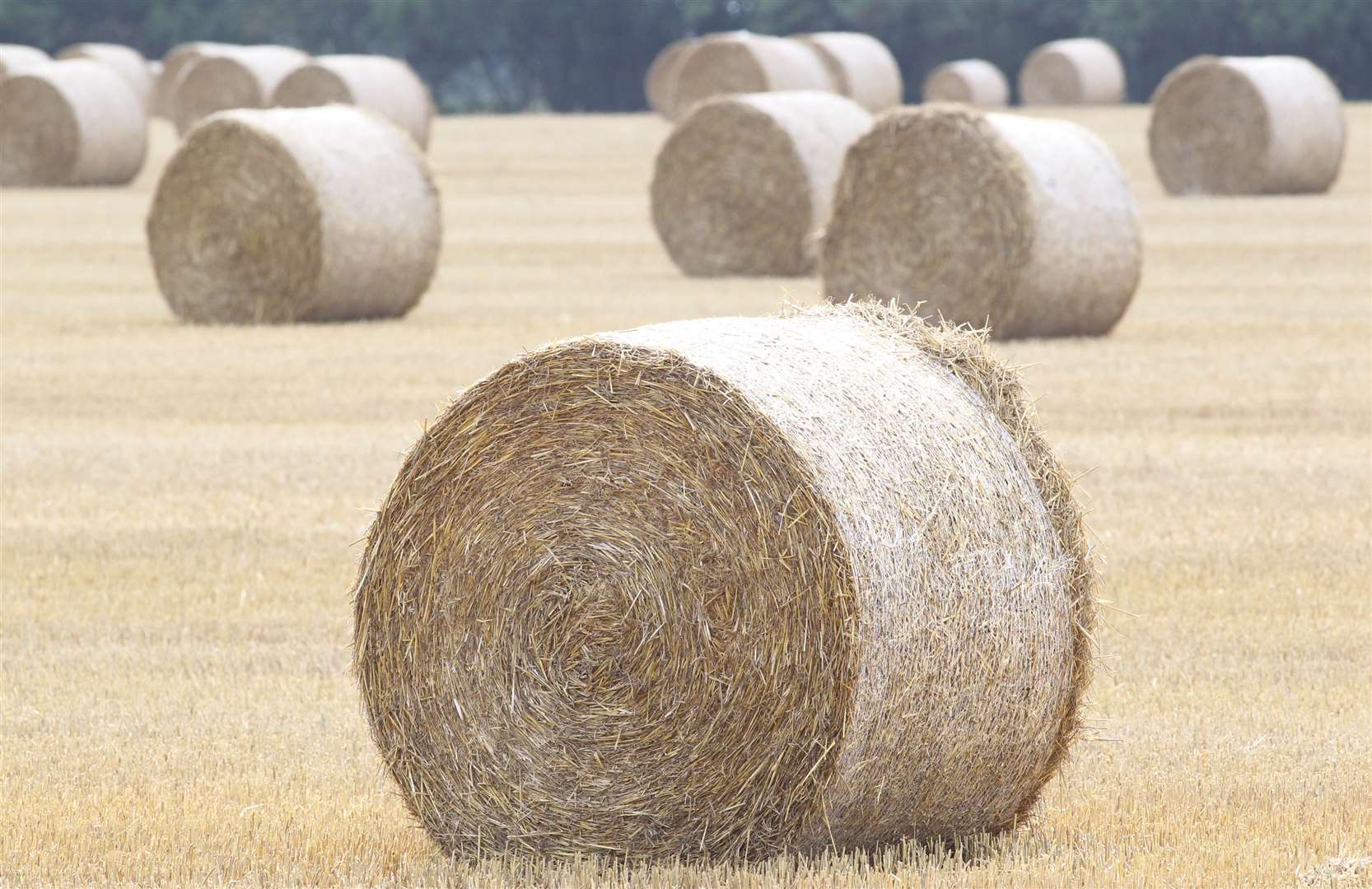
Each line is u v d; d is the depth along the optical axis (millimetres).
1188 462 33312
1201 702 20844
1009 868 15797
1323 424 36500
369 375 41969
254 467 33312
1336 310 51219
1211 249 65062
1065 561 17125
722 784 15836
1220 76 84500
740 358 16422
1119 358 43844
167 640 23672
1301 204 80312
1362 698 20969
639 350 16188
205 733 20000
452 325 49750
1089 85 154750
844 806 15742
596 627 16141
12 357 45156
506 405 16578
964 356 17703
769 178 62906
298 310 50688
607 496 16172
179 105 125625
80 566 27156
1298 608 24719
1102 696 21141
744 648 15711
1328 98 84562
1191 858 15844
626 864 15844
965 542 16188
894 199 48562
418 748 16797
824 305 18469
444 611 16625
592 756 16172
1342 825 16781
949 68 157250
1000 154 46594
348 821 17344
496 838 16562
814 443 15766
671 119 153750
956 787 16391
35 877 15742
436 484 16734
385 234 50781
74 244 70625
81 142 94938
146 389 40750
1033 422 17594
